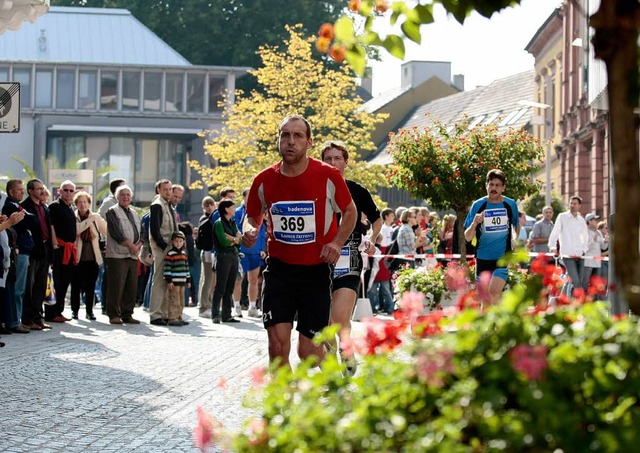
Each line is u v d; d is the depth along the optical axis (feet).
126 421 32.60
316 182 30.32
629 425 12.00
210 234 78.33
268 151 187.01
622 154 12.36
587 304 15.05
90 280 73.15
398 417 12.84
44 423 32.14
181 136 236.22
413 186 89.15
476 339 13.66
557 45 201.36
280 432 13.61
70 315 78.07
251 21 257.55
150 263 79.30
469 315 14.08
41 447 28.40
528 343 13.76
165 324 70.54
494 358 13.29
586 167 179.42
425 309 69.77
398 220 99.14
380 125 346.74
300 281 30.42
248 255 79.15
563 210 160.15
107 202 77.87
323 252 29.91
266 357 50.85
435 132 90.84
